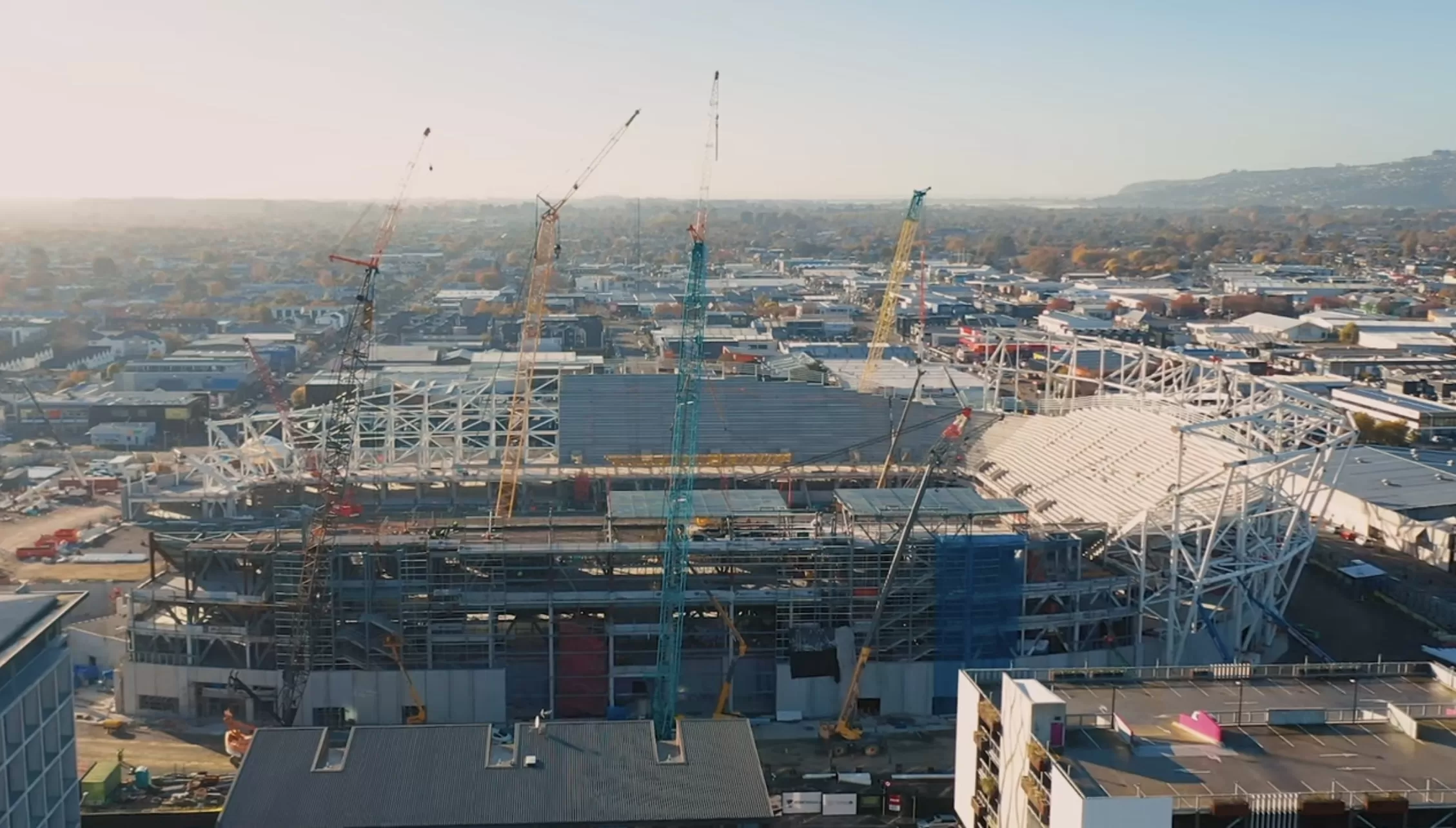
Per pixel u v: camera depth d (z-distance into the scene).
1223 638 154.75
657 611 145.50
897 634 144.50
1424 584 183.50
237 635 140.25
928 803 114.94
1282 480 157.38
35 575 184.50
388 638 141.75
